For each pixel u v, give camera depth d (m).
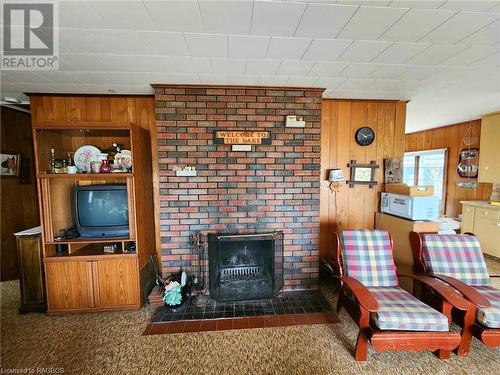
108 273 2.35
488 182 3.96
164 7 1.36
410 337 1.61
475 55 1.95
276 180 2.65
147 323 2.19
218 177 2.60
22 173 3.28
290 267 2.73
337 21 1.51
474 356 1.78
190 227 2.61
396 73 2.30
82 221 2.41
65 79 2.33
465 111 3.75
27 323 2.19
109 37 1.65
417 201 2.54
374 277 2.16
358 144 3.13
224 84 2.52
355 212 3.18
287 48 1.83
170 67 2.11
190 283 2.54
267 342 1.95
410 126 4.98
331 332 2.07
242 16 1.45
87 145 2.65
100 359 1.78
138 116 2.81
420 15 1.45
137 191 2.41
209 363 1.74
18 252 2.31
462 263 2.15
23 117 3.30
